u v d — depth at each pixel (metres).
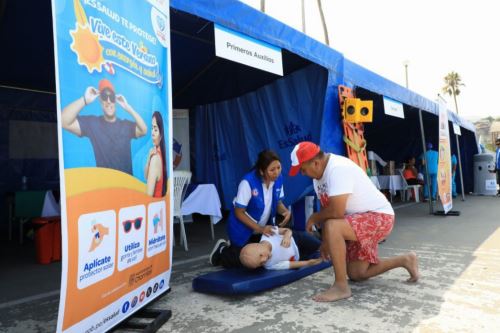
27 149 6.11
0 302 2.71
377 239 2.77
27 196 4.86
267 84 5.60
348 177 2.56
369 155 9.04
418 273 2.92
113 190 1.88
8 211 5.75
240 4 3.44
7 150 5.92
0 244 5.08
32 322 2.34
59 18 1.57
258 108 5.79
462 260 3.60
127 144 2.02
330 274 3.21
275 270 3.03
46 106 6.30
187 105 7.09
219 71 5.91
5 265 3.86
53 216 4.28
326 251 2.71
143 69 2.22
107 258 1.83
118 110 1.95
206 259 3.92
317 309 2.40
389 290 2.74
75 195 1.60
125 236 1.98
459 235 4.98
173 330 2.13
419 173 10.70
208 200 4.70
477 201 9.76
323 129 4.68
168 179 2.51
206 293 2.77
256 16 3.63
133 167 2.07
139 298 2.18
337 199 2.54
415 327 2.09
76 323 1.60
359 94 7.52
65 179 1.54
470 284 2.85
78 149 1.63
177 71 5.89
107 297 1.83
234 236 3.20
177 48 5.07
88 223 1.68
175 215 4.30
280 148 5.40
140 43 2.20
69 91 1.60
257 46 3.65
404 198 10.08
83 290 1.64
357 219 2.66
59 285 3.14
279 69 3.94
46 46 4.59
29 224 5.25
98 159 1.77
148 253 2.24
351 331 2.06
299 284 2.95
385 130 12.36
